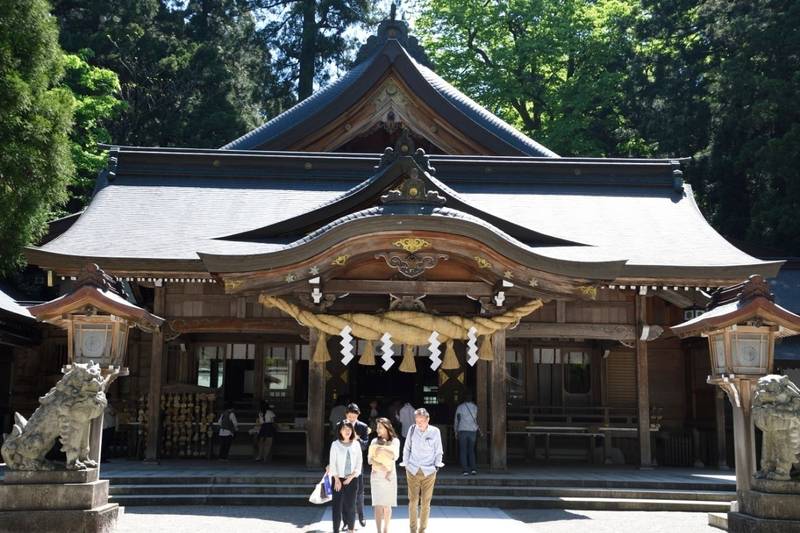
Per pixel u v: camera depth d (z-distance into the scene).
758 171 29.86
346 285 14.09
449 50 43.66
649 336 16.72
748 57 30.52
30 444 8.95
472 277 14.29
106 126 38.22
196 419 18.67
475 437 14.98
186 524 10.48
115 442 18.77
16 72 17.77
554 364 20.47
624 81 38.03
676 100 35.19
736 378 10.20
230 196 20.61
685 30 36.22
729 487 13.52
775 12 30.31
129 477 13.23
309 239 13.41
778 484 9.42
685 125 34.03
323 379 14.70
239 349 20.23
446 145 24.17
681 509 12.74
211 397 18.58
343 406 18.02
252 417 19.27
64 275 16.23
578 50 40.75
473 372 20.84
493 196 21.06
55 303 9.84
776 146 28.19
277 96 50.53
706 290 17.33
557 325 16.78
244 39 48.03
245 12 48.91
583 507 12.73
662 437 19.66
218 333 20.16
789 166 28.23
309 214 16.31
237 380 20.28
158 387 16.38
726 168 32.44
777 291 22.64
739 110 30.78
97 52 36.69
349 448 9.24
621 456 19.55
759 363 10.21
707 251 17.47
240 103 43.06
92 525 8.79
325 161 21.89
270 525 10.54
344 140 24.17
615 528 10.76
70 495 8.91
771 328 10.22
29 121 18.06
